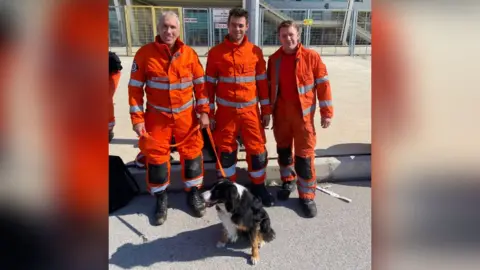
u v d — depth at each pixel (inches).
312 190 153.6
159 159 142.8
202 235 138.6
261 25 743.1
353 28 693.9
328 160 185.5
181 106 139.4
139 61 134.6
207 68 147.6
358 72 470.9
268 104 152.7
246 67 141.7
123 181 159.2
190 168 149.7
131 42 699.4
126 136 217.9
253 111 147.3
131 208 156.6
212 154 175.6
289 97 146.3
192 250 129.6
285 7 971.9
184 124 141.8
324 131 232.2
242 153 194.9
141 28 703.1
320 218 150.5
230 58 140.6
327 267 121.1
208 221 148.1
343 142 212.2
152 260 124.1
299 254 127.5
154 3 1039.0
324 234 139.3
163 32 131.0
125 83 377.7
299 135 148.6
